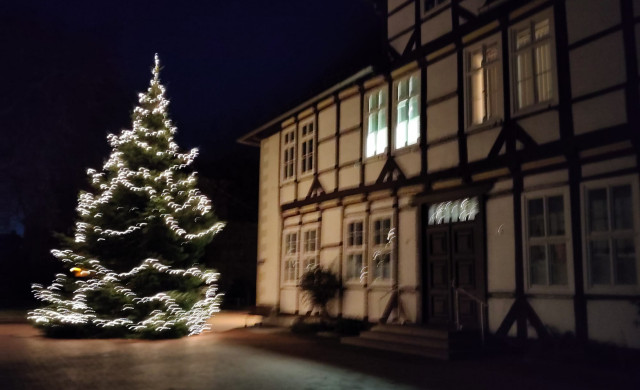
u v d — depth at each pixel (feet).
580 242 30.40
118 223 48.29
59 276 48.91
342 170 50.70
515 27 35.37
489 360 31.71
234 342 42.55
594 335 29.27
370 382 26.25
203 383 26.61
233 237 110.22
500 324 34.24
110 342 43.86
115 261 48.14
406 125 44.29
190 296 48.01
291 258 57.52
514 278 33.65
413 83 44.14
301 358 33.86
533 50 34.55
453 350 32.63
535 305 32.27
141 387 25.91
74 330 46.96
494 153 35.83
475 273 36.58
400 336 37.14
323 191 53.06
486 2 37.45
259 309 62.08
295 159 58.54
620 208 29.14
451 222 39.06
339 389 24.85
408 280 42.11
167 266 47.14
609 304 28.78
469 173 37.32
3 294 106.63
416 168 42.27
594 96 30.42
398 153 44.32
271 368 30.37
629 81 28.86
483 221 36.06
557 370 28.27
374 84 47.83
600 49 30.40
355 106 49.90
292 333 48.75
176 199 50.39
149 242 48.08
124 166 49.75
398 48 45.21
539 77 34.37
